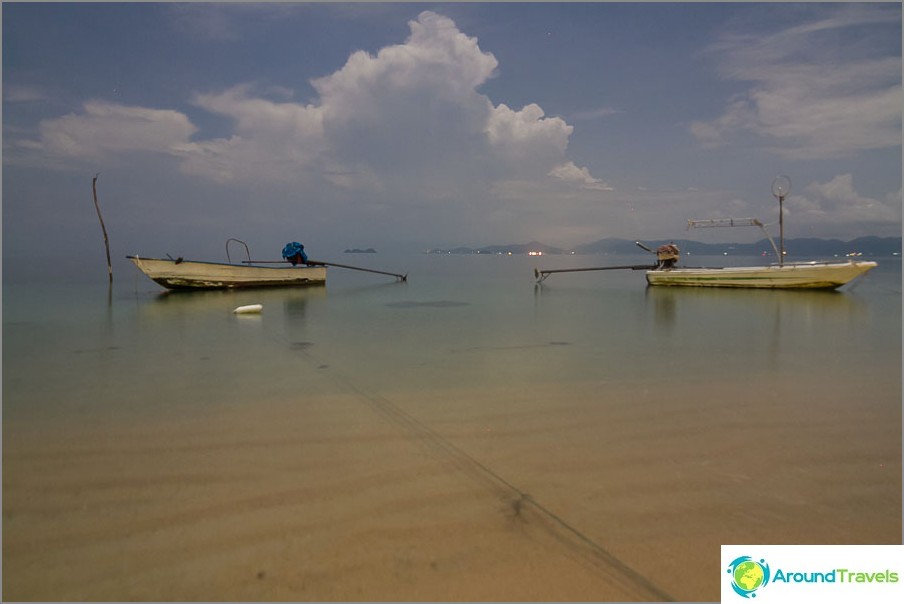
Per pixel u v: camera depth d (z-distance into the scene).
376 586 2.88
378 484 4.04
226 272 22.12
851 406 5.98
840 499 3.81
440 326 12.82
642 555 3.14
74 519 3.56
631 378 7.39
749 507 3.70
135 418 5.61
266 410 5.88
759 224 22.42
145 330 12.01
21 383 7.11
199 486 4.02
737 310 15.98
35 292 21.20
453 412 5.81
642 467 4.35
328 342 10.52
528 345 10.12
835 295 19.91
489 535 3.35
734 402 6.17
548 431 5.21
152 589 2.88
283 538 3.32
